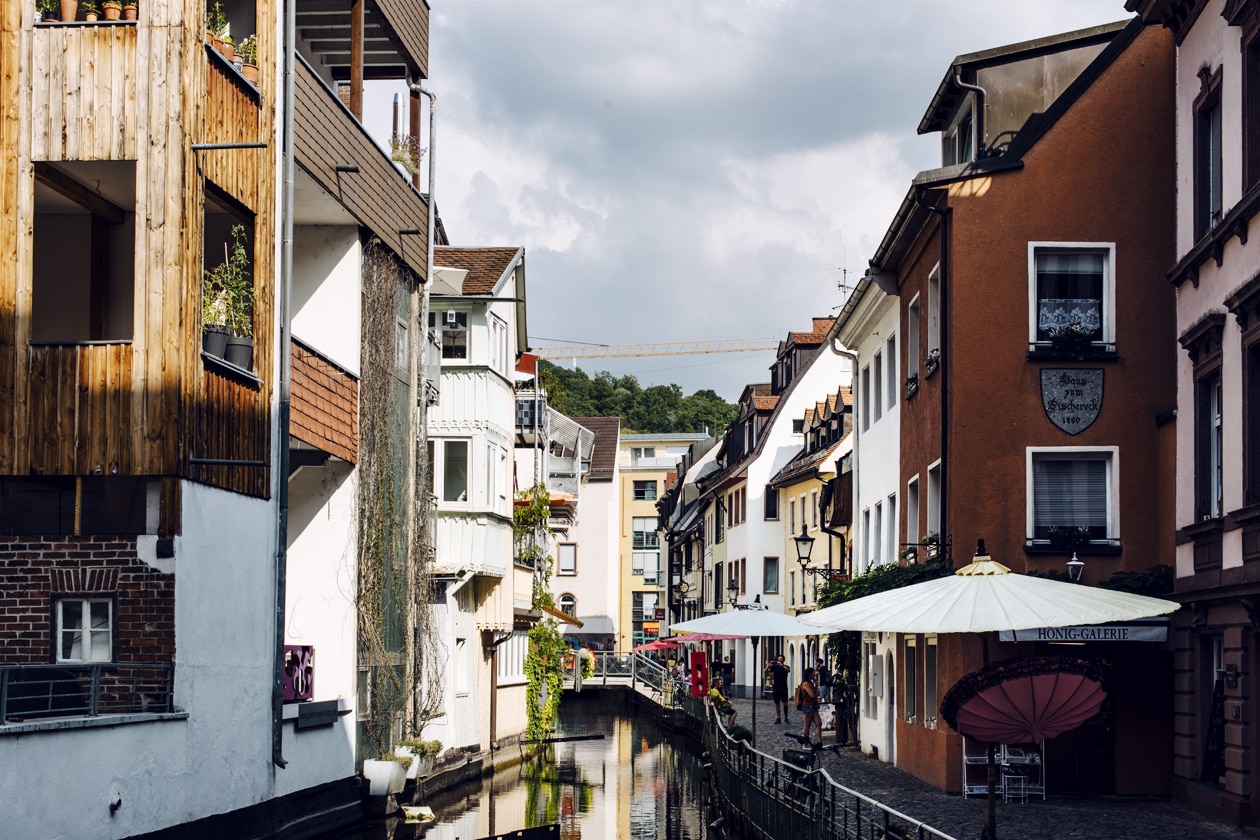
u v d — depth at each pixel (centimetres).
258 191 1716
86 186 1630
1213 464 1892
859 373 3331
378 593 2177
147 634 1475
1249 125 1722
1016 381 2203
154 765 1421
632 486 9812
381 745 2250
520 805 2473
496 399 3128
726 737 2283
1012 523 2186
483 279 3131
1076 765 2125
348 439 2089
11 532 1522
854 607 1445
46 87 1509
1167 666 2114
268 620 1734
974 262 2219
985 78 2403
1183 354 1975
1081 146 2228
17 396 1473
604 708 6241
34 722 1206
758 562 5603
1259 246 1677
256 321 1709
